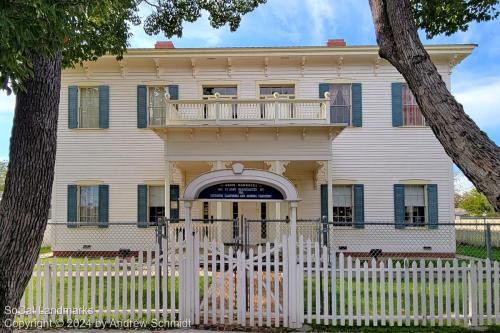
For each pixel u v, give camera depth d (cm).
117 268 624
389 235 1454
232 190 636
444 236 1440
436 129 431
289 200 612
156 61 1492
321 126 1203
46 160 487
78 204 1501
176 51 1473
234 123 1241
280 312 621
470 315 613
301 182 1498
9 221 466
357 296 612
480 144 400
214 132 1266
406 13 455
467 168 405
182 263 619
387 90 1495
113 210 1488
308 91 1511
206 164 1359
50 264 631
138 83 1523
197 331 585
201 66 1530
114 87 1523
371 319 629
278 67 1524
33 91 481
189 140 1270
